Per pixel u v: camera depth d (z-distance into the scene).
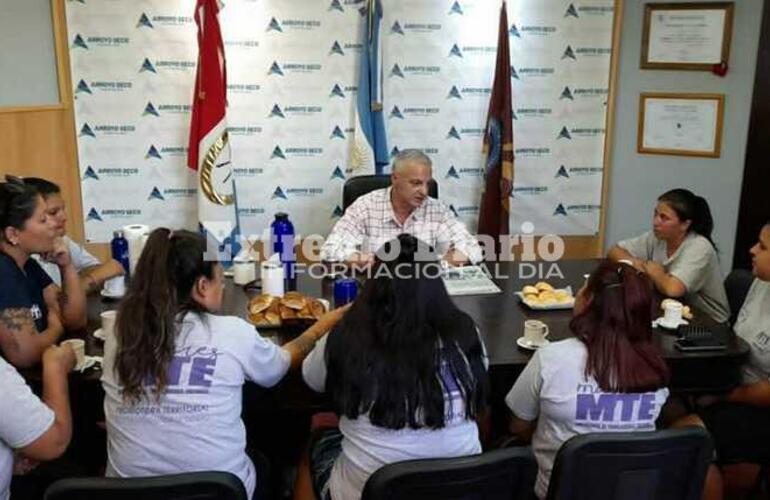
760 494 2.56
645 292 1.65
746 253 3.94
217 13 3.56
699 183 4.01
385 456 1.53
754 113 3.78
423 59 3.90
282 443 2.52
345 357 1.51
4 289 1.87
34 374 1.86
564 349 1.69
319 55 3.83
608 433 1.53
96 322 2.22
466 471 1.39
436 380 1.50
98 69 3.70
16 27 3.54
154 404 1.53
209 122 3.61
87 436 2.10
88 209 3.89
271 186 3.98
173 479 1.35
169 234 1.61
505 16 3.79
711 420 2.15
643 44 3.94
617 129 4.12
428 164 2.93
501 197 3.97
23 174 3.41
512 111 4.00
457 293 2.54
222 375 1.57
